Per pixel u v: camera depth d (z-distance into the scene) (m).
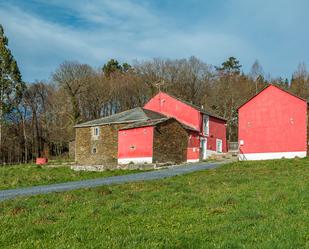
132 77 91.38
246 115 40.53
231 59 103.38
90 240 9.27
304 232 9.02
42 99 84.25
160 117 49.44
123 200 14.38
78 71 85.00
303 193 13.85
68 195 16.23
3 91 69.25
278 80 95.56
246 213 11.15
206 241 8.88
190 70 90.31
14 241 9.49
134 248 8.42
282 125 38.03
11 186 24.45
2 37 70.06
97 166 36.97
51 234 9.94
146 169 33.88
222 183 18.31
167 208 12.73
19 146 79.25
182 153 45.22
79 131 53.75
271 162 29.41
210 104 85.69
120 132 47.19
